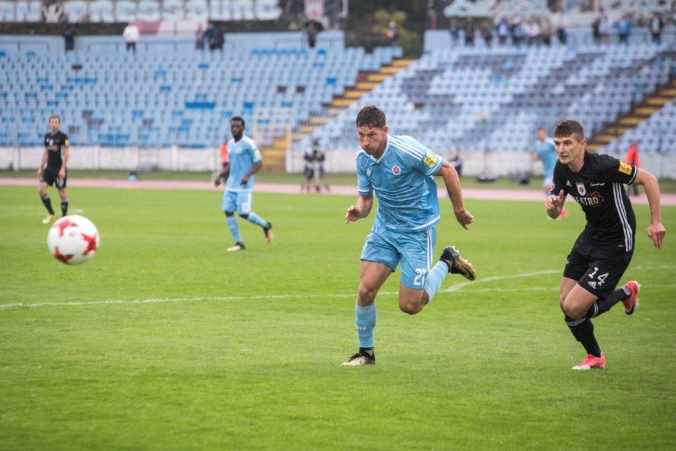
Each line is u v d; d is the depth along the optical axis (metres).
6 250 19.64
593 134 53.22
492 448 7.02
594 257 9.59
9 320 11.93
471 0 62.59
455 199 9.58
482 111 55.84
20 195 38.31
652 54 56.25
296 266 18.12
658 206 9.40
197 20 67.38
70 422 7.48
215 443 7.01
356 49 62.28
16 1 69.62
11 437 7.07
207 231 25.19
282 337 11.21
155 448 6.87
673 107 52.19
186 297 14.14
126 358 9.84
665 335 11.79
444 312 13.34
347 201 38.66
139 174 55.19
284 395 8.42
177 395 8.35
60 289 14.61
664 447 7.11
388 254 9.66
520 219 30.53
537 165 52.66
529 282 16.42
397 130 56.41
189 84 62.03
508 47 59.66
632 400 8.45
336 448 6.95
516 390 8.77
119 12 68.31
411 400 8.34
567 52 57.94
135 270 17.06
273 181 52.16
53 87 63.03
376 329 11.99
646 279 16.86
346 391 8.61
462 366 9.80
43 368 9.30
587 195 9.41
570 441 7.21
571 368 9.77
